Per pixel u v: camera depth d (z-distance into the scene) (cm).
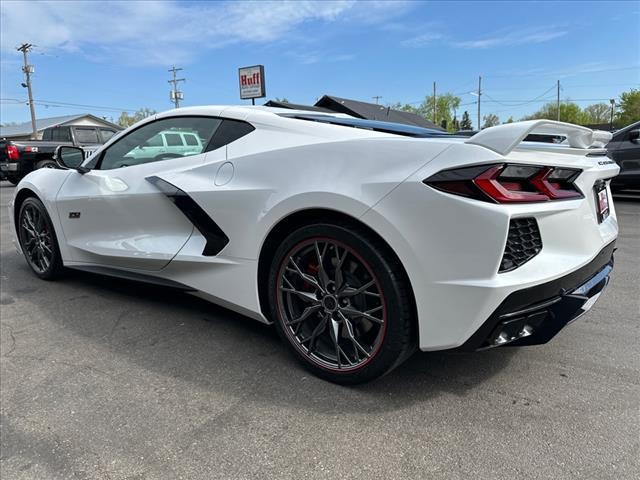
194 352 252
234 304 249
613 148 838
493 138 172
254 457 168
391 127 241
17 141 1283
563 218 193
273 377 224
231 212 238
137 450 173
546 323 192
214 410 198
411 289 187
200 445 175
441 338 182
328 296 211
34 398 209
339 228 199
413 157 183
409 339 192
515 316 177
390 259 189
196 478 159
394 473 159
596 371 225
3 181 1786
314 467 163
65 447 176
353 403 201
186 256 264
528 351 247
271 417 192
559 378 219
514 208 172
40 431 186
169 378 225
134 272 306
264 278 238
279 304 229
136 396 210
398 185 182
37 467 166
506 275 172
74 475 162
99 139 1401
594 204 221
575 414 190
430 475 158
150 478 159
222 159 251
